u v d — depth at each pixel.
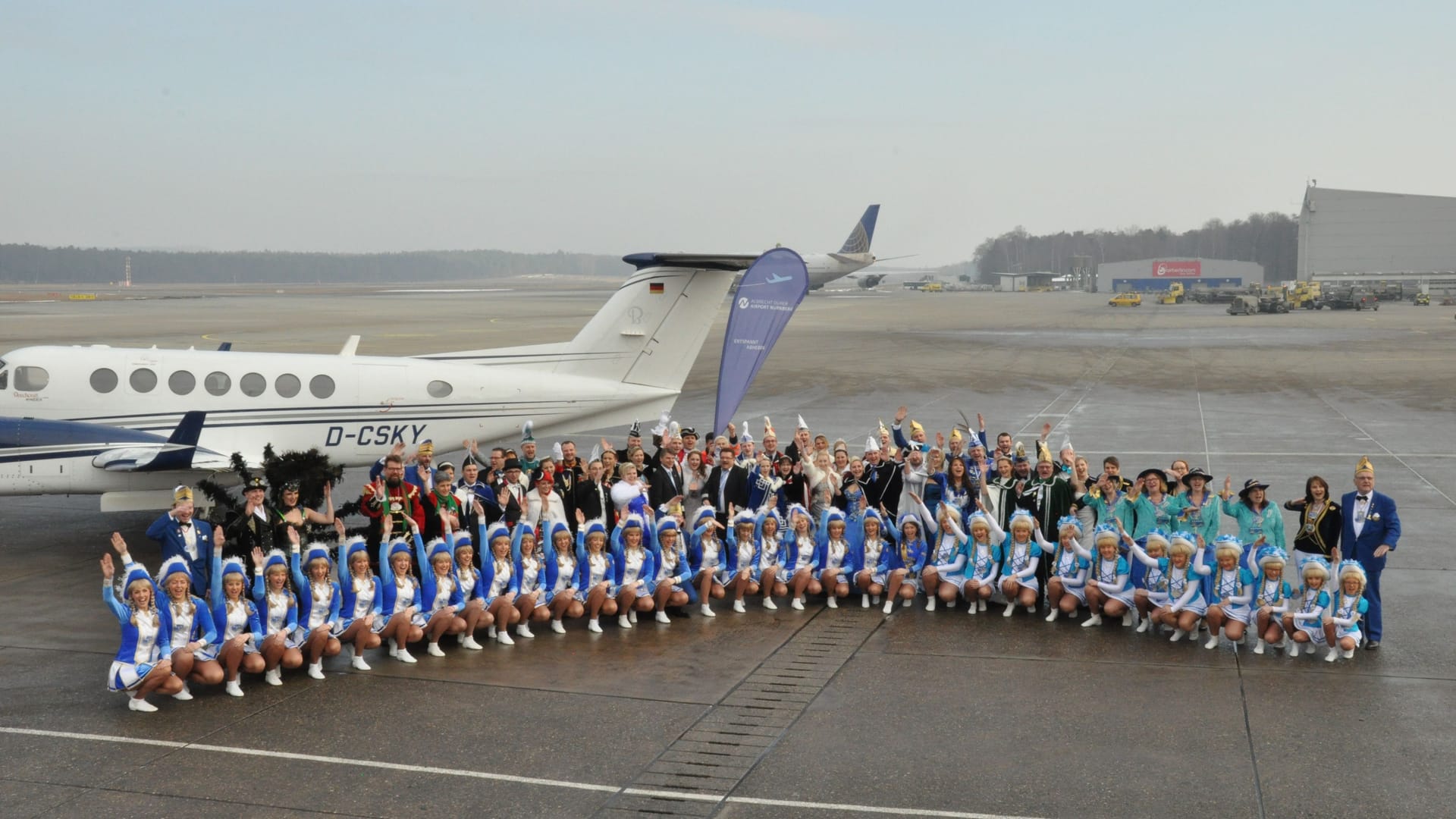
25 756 9.05
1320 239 174.12
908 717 9.95
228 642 10.53
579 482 13.99
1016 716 9.94
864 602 13.76
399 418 18.75
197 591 11.71
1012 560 13.20
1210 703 10.20
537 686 10.85
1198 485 12.88
